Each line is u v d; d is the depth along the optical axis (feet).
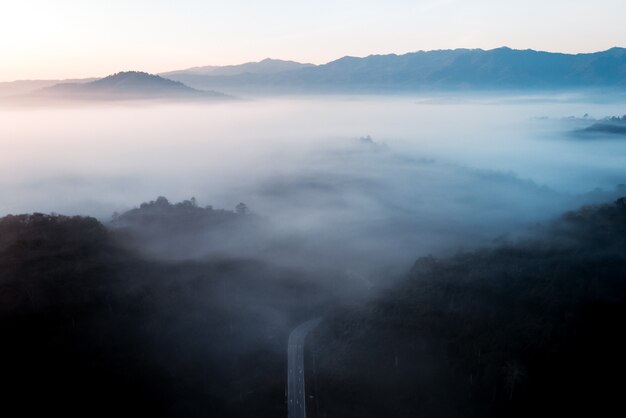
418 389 270.67
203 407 286.87
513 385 251.39
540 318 282.15
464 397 260.21
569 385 248.93
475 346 277.44
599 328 269.23
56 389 278.46
